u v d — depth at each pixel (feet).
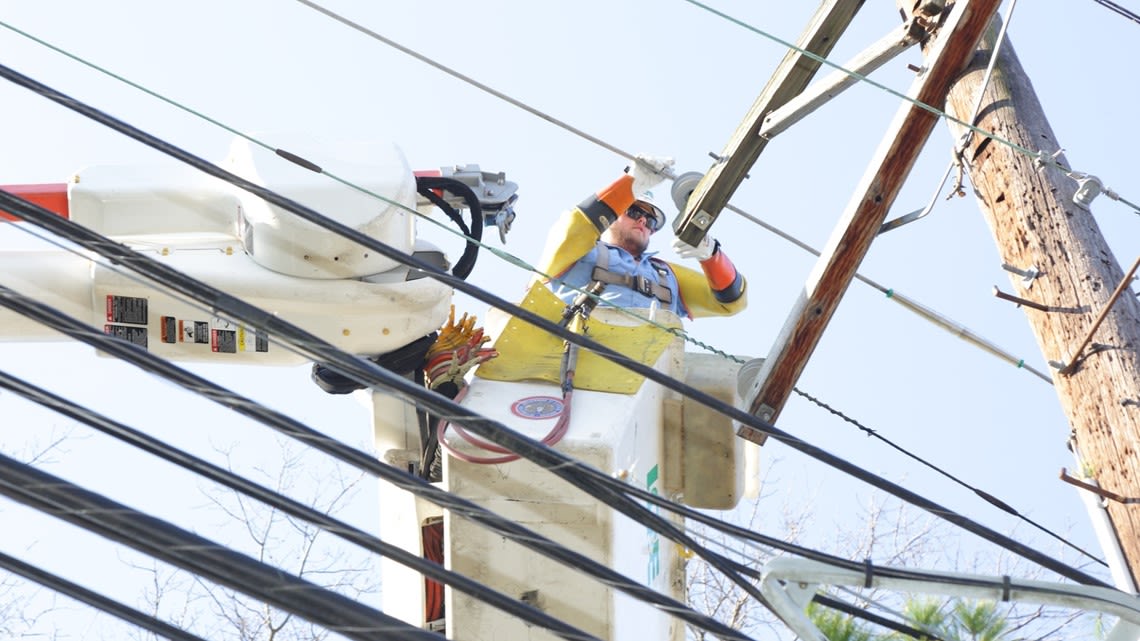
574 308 74.02
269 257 73.72
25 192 75.87
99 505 42.96
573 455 66.18
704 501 76.54
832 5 72.49
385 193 73.41
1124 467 59.57
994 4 63.62
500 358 73.26
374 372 49.96
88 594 46.42
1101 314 61.46
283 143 74.95
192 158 53.72
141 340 74.79
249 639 102.53
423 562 47.32
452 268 79.87
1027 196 65.05
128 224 75.61
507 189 82.33
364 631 44.06
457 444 66.44
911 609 56.24
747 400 70.85
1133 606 53.06
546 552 48.08
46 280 74.43
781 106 75.15
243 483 47.01
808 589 54.44
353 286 73.56
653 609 73.00
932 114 64.69
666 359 74.74
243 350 74.90
